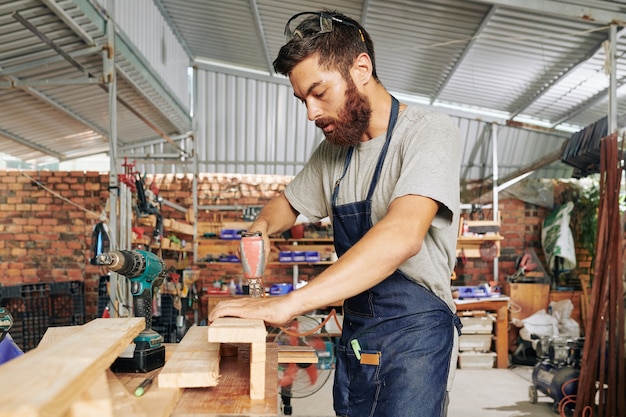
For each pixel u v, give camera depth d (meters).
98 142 7.01
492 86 5.70
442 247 1.35
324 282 1.07
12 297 5.74
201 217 7.19
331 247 6.73
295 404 4.45
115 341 0.87
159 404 0.88
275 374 1.16
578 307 6.52
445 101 6.54
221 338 0.98
